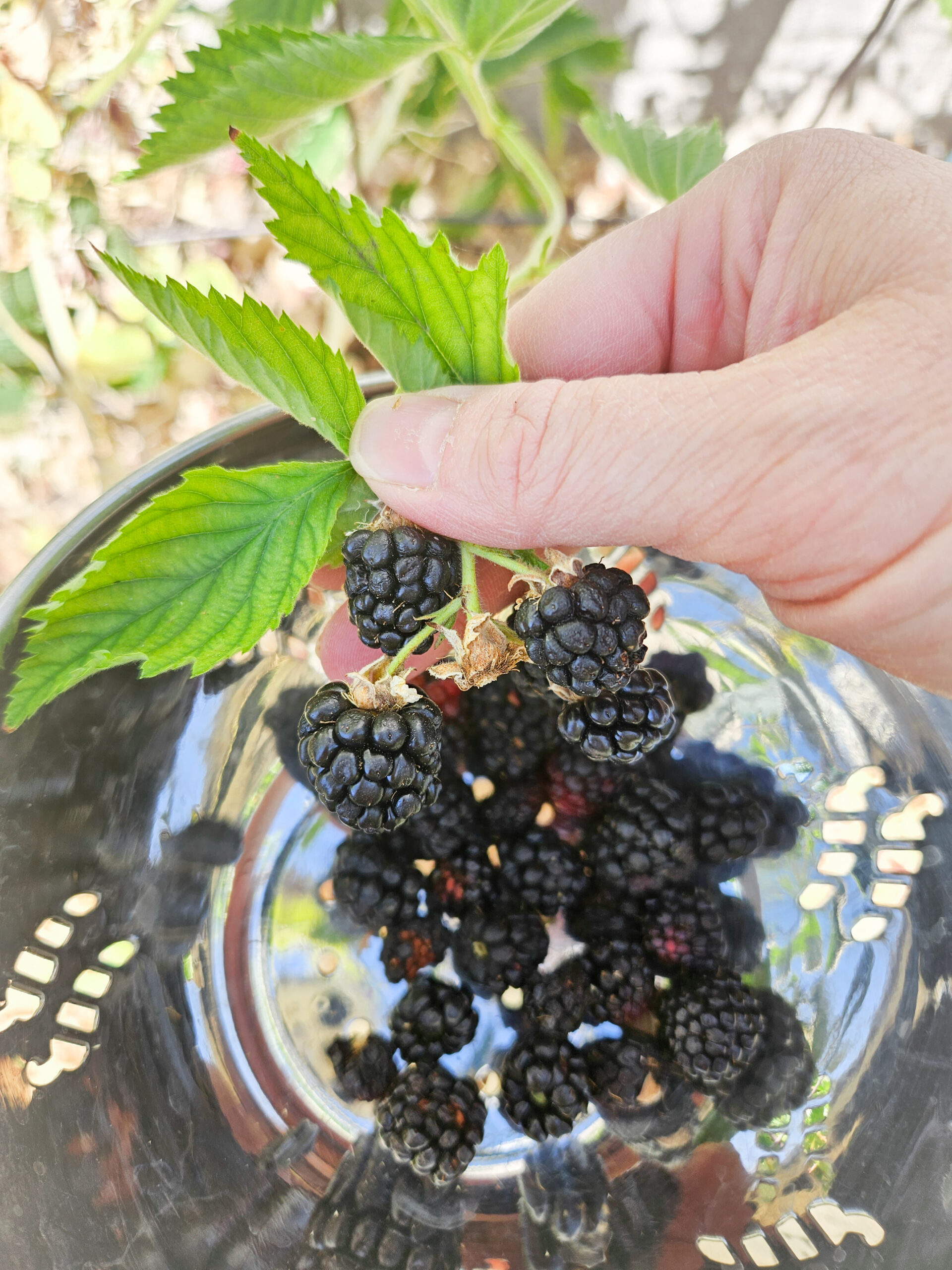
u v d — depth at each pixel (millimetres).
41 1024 169
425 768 141
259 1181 184
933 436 130
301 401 141
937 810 191
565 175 367
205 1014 199
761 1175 188
